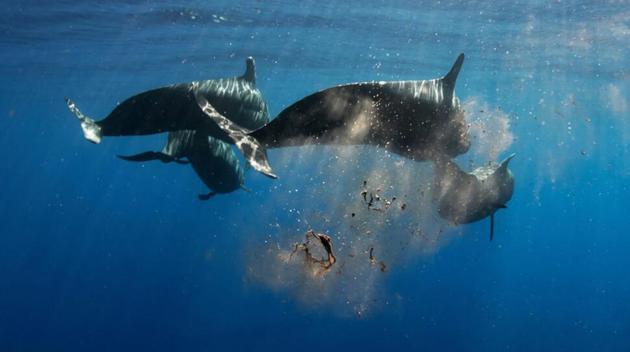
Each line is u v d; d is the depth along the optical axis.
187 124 7.04
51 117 48.59
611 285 47.69
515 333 31.09
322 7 16.73
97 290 41.25
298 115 5.24
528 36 19.36
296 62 26.00
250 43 21.86
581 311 36.03
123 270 47.06
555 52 21.77
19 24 18.62
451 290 38.47
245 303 34.84
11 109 43.88
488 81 29.17
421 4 16.06
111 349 31.56
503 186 8.36
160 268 46.69
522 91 32.00
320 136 5.46
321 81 31.98
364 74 28.91
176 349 30.36
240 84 7.57
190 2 16.31
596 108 36.44
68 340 33.34
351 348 28.38
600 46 20.55
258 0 16.08
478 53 22.44
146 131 7.00
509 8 16.02
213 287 39.72
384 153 7.46
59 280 46.09
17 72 27.67
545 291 42.97
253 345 29.30
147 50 22.91
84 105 40.41
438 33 19.45
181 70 27.52
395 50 22.72
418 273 37.50
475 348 28.95
